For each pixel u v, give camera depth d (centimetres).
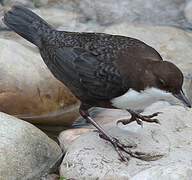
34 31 1039
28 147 907
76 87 962
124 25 1462
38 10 1598
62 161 928
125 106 929
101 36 959
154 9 1630
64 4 1638
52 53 981
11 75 1112
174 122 977
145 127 970
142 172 808
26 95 1117
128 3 1655
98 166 876
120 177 852
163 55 1349
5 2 1619
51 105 1140
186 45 1395
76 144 933
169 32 1444
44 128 1120
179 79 841
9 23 1070
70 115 1153
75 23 1556
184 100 848
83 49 948
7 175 856
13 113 1121
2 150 873
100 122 1116
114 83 895
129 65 884
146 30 1445
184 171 784
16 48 1162
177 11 1619
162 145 912
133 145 915
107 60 911
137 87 874
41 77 1134
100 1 1656
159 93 861
